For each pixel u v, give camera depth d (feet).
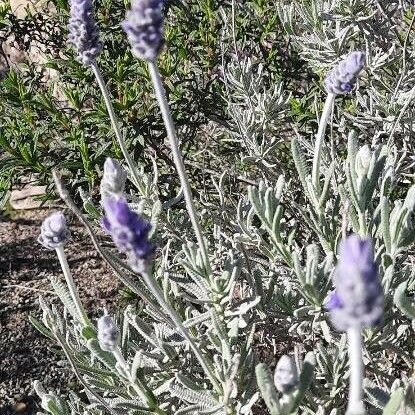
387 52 1.80
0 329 2.24
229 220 1.52
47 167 1.89
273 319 1.32
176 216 1.57
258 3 2.08
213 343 1.12
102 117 1.83
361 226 1.06
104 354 1.07
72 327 1.44
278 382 0.71
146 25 0.76
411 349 1.25
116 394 1.31
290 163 1.89
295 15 2.10
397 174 1.37
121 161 1.86
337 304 0.54
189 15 2.09
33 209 2.84
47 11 2.19
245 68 1.80
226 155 2.15
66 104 2.23
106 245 2.25
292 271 1.20
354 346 0.58
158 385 1.25
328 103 1.03
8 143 1.82
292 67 2.18
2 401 2.01
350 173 1.04
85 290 2.37
